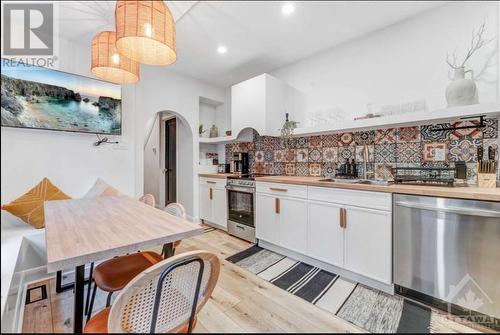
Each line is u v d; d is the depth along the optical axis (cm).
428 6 204
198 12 203
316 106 294
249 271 215
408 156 222
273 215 260
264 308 147
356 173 253
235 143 405
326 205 212
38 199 203
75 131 240
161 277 76
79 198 227
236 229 313
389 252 174
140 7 127
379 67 241
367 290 183
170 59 161
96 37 168
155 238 110
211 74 358
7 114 196
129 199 210
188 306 88
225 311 141
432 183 183
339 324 137
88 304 155
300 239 234
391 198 174
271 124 297
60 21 210
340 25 228
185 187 400
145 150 565
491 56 182
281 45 267
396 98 230
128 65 174
